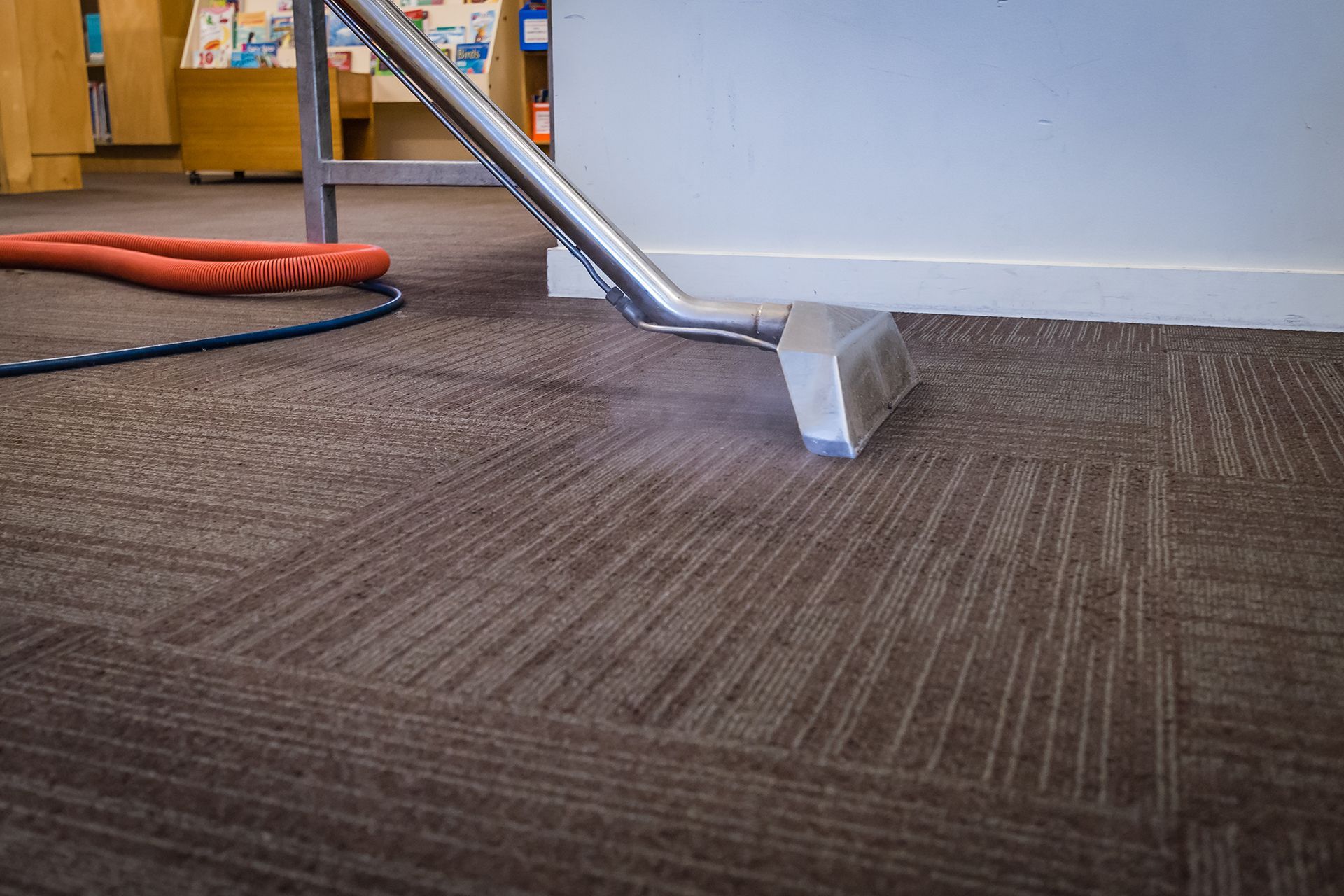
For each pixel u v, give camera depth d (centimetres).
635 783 48
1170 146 150
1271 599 67
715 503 83
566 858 44
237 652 60
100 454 94
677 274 173
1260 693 56
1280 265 150
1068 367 128
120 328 149
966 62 154
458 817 46
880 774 49
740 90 164
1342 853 44
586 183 175
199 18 526
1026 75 153
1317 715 54
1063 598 67
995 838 45
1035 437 100
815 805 47
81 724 53
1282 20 142
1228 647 61
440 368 126
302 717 54
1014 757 50
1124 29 147
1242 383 120
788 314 101
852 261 165
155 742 51
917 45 156
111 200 383
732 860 43
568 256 176
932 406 111
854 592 68
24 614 64
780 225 168
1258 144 146
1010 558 73
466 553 73
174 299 173
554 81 172
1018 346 140
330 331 147
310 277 172
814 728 53
